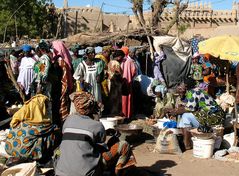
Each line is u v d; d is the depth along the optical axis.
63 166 3.73
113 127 6.54
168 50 9.06
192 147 6.06
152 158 5.62
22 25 22.70
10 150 4.77
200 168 5.23
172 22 15.46
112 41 11.38
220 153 5.64
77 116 3.86
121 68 7.74
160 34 11.82
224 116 6.27
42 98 4.93
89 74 6.92
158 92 7.92
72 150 3.73
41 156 4.76
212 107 6.14
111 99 7.70
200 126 5.79
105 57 8.25
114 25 25.92
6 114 7.29
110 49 8.43
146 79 8.74
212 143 5.64
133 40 11.55
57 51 6.32
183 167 5.26
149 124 7.27
